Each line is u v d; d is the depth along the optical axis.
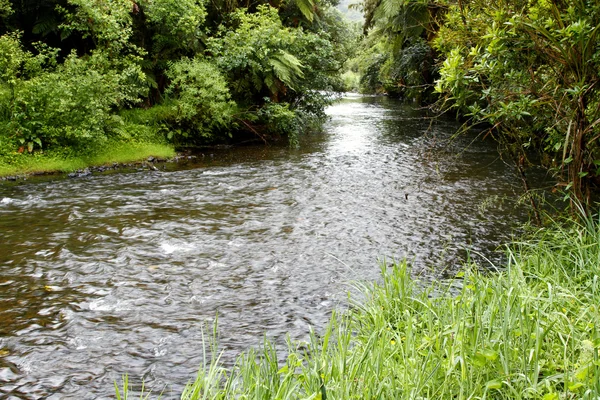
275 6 12.80
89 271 3.91
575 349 2.11
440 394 1.96
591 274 2.91
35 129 7.67
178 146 9.62
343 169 7.93
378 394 1.87
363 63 26.78
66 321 3.15
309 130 12.84
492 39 3.24
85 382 2.54
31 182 6.82
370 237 4.73
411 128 13.24
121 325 3.11
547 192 6.24
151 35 10.30
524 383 1.92
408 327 2.41
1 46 7.61
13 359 2.73
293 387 1.94
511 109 3.35
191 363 2.71
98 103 7.93
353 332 2.93
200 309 3.34
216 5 11.75
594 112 3.38
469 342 2.14
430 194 6.28
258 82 10.39
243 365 2.27
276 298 3.50
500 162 8.35
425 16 12.38
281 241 4.63
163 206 5.75
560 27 3.10
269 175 7.47
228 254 4.30
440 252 4.32
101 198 6.05
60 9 8.50
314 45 11.70
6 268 3.94
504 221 5.13
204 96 9.20
